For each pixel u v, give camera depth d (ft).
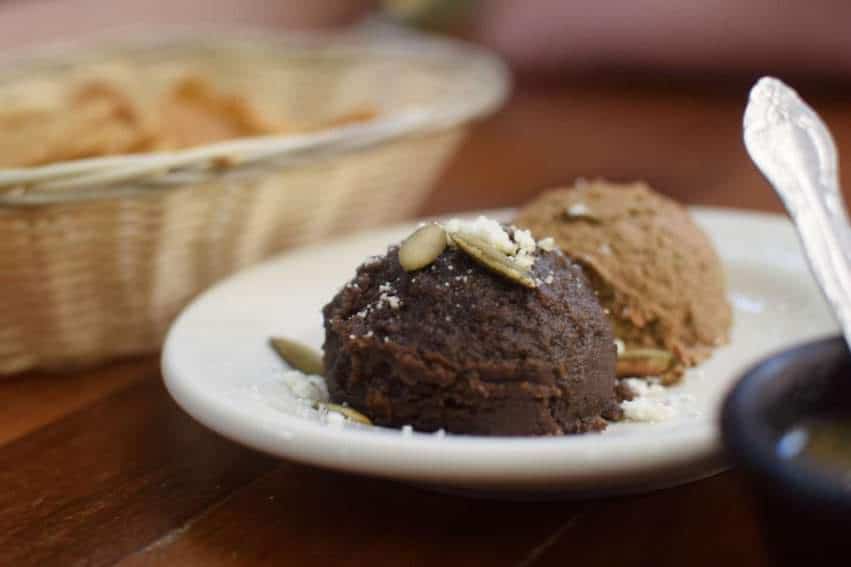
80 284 1.22
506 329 1.04
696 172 1.83
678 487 1.02
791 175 1.03
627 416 1.10
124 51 1.80
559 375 1.05
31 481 1.07
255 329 1.19
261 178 1.28
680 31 2.55
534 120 2.26
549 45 2.67
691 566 0.95
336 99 1.89
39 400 1.20
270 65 1.90
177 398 1.05
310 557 0.97
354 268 1.31
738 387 0.86
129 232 1.21
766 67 2.47
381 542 0.98
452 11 2.55
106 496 1.04
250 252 1.35
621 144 2.03
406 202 1.52
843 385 0.88
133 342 1.27
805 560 0.82
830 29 2.42
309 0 2.98
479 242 1.07
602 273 1.22
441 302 1.05
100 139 1.32
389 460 0.93
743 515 0.99
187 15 2.65
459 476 0.93
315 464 0.96
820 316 1.28
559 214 1.26
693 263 1.25
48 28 2.42
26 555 0.98
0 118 1.39
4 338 1.22
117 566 0.96
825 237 1.00
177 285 1.29
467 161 1.95
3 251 1.17
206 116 1.48
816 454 0.84
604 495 1.01
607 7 2.64
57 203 1.16
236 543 0.98
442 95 1.76
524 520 0.99
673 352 1.22
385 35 2.55
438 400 1.04
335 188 1.39
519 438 0.95
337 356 1.08
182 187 1.21
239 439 0.98
